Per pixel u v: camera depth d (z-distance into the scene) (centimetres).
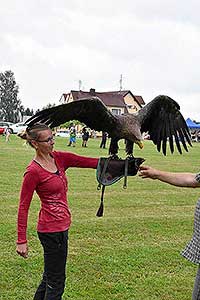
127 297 576
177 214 1055
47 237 457
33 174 454
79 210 1059
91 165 480
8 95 10600
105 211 1057
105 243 784
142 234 853
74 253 722
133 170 435
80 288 595
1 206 1055
